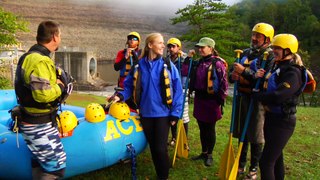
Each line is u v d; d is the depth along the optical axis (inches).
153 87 147.3
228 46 956.0
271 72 129.3
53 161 111.1
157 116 147.8
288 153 208.8
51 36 107.0
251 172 159.0
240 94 158.2
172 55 197.6
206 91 170.7
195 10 975.0
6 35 426.9
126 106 156.6
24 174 129.7
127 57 185.8
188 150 195.9
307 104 1245.7
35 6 4788.4
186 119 201.9
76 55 1829.5
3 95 209.3
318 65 2962.6
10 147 129.3
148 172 170.4
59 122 132.5
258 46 150.7
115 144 146.1
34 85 100.0
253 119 152.2
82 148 136.8
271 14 3698.3
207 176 167.3
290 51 120.3
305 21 3565.5
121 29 5113.2
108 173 165.9
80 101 557.3
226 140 232.2
